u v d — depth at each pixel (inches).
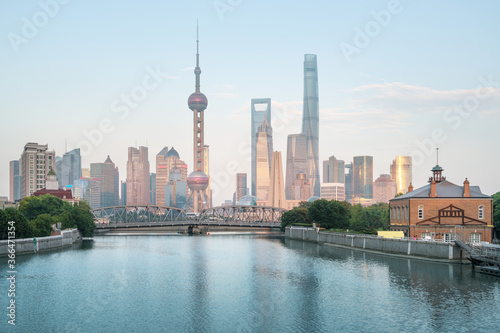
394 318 3080.7
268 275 4744.1
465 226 5757.9
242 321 3105.3
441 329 2856.8
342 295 3730.3
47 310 3383.4
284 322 3068.4
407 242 5620.1
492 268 4384.8
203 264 5659.5
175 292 3956.7
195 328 2984.7
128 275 4793.3
